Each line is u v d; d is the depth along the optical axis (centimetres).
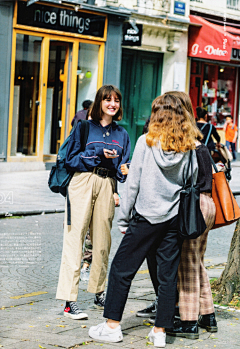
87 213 445
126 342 387
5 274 593
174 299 380
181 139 372
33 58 1412
